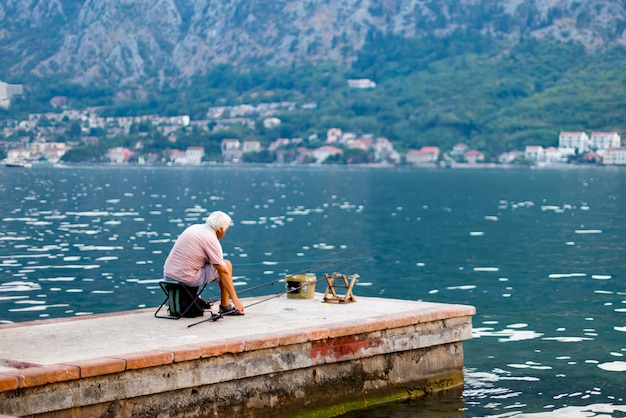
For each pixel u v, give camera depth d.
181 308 14.48
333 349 13.43
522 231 51.88
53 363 11.03
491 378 16.03
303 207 79.25
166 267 14.56
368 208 77.94
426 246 42.12
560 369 16.73
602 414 13.91
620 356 17.80
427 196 105.62
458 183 161.88
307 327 13.38
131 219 60.56
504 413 13.91
